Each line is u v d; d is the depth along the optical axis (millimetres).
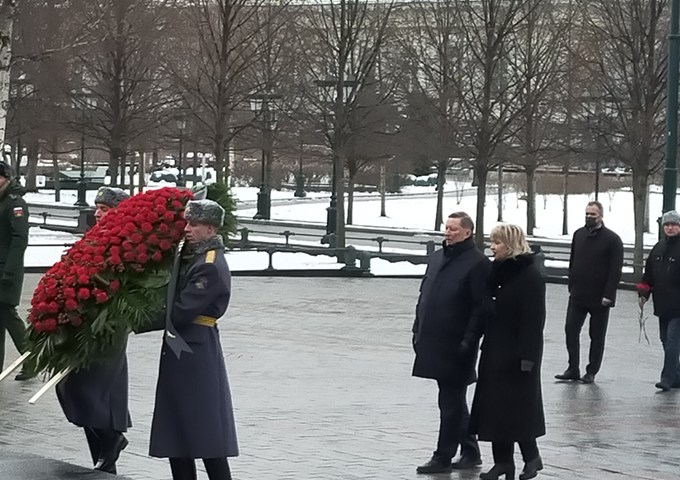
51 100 35188
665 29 31781
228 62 34469
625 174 62000
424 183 78438
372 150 41469
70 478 7188
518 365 8727
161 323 7395
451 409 9148
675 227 14148
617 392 13812
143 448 9438
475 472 9297
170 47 38969
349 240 40844
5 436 9789
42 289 7336
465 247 9320
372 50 37594
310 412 11438
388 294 24797
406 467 9117
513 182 65438
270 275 28438
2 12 16516
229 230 7906
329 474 8680
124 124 35688
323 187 72875
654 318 22516
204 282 6930
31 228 37625
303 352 15953
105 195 9078
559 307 24156
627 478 8875
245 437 10055
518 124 40500
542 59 39219
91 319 7277
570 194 67250
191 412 6922
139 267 7273
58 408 11125
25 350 7473
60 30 30031
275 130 38688
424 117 40375
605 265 14367
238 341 16875
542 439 10562
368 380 13719
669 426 11438
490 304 8922
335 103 35031
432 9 42688
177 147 47625
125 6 32625
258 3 35250
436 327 9234
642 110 31344
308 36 38750
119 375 7836
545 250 39688
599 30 32188
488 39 33844
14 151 57812
